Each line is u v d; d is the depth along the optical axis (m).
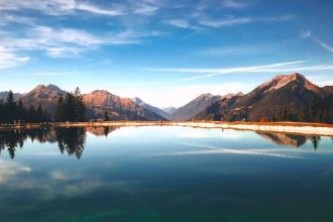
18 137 90.25
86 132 110.44
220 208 27.83
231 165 45.62
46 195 31.81
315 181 35.94
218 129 121.19
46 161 50.00
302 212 26.45
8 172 42.03
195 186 34.59
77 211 27.52
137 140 81.69
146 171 42.12
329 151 57.25
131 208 28.16
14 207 28.53
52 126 153.25
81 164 47.28
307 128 92.69
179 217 26.08
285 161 48.19
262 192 32.06
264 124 112.75
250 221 25.00
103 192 32.75
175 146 67.81
